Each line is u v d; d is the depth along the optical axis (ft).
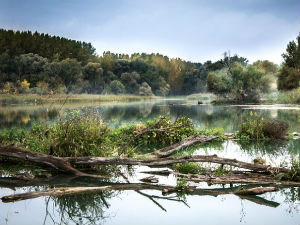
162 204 19.48
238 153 35.24
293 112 89.76
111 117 79.25
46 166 29.04
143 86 354.33
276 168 25.35
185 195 21.26
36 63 275.59
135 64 383.45
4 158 31.27
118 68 371.56
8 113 93.97
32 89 227.81
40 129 37.50
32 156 26.48
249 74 158.81
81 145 29.19
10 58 287.69
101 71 320.91
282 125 47.52
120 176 26.02
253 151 36.40
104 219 17.13
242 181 24.00
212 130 49.16
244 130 48.49
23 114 88.89
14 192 21.80
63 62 285.43
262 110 100.68
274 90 173.99
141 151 36.65
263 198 20.49
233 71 161.38
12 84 230.48
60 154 29.09
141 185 23.45
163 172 26.78
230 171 26.12
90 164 27.20
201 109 113.70
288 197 20.70
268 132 47.06
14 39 316.60
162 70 433.07
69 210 18.57
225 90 165.68
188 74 428.97
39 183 24.04
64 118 36.17
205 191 22.09
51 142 30.04
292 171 24.53
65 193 21.53
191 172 26.53
